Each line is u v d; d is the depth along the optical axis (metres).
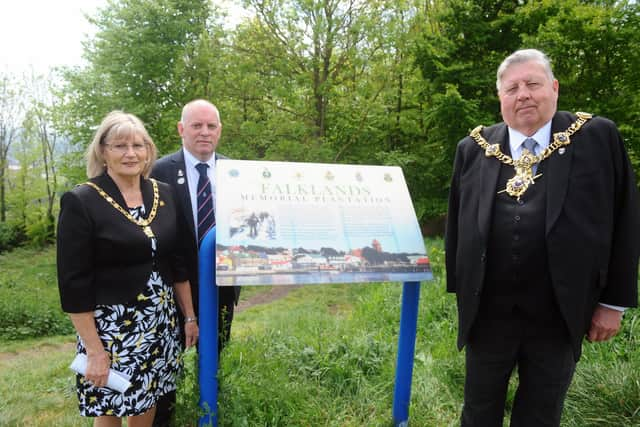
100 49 14.91
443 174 14.66
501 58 12.97
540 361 1.99
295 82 14.84
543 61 2.03
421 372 3.41
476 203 2.10
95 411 2.10
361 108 15.12
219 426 2.46
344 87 16.19
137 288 2.12
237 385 2.73
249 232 2.32
